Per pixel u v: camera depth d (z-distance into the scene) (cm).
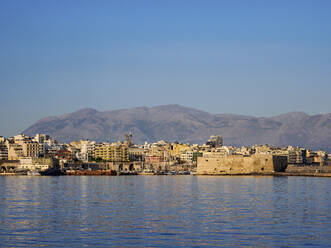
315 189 19650
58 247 7825
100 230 9175
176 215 11050
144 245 7944
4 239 8381
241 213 11400
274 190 19050
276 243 8088
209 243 8088
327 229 9262
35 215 11038
